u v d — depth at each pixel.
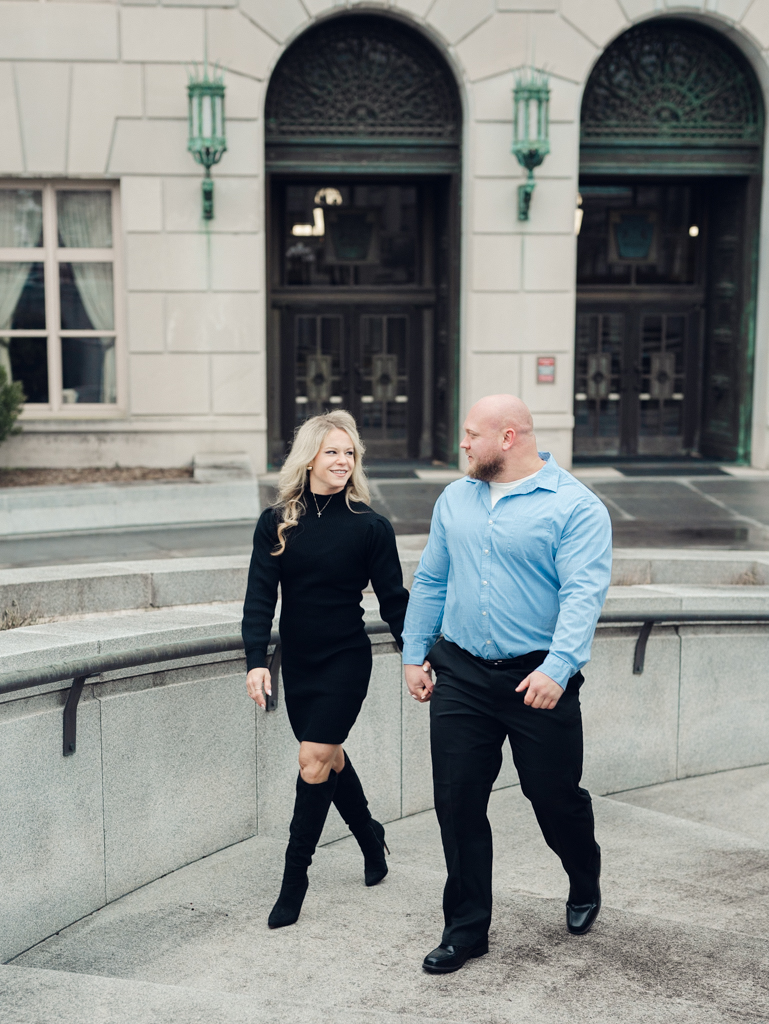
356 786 4.16
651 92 14.64
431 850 5.01
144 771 4.31
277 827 4.97
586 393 16.31
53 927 3.96
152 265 13.64
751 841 4.95
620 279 16.20
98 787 4.11
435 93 14.31
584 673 5.70
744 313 15.09
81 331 14.09
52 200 13.76
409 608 3.72
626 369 16.33
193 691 4.50
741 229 15.09
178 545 9.73
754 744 6.16
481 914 3.46
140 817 4.31
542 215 14.12
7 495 10.19
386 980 3.43
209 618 4.66
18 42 13.12
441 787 3.51
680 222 16.16
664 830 5.07
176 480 11.61
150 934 3.91
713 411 16.09
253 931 3.88
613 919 3.79
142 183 13.49
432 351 16.02
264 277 13.84
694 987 3.25
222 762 4.66
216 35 13.31
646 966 3.41
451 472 14.54
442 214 15.19
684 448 16.56
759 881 4.49
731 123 14.77
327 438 3.70
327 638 3.76
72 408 14.20
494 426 3.43
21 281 13.97
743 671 6.06
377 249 15.79
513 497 3.46
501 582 3.43
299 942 3.76
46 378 14.15
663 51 14.59
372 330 15.98
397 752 5.34
